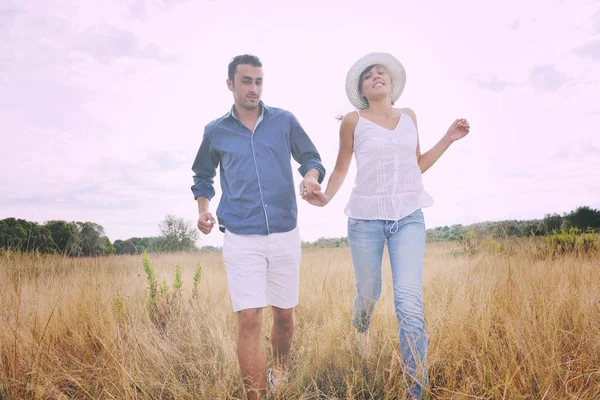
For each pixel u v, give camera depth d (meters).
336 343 3.03
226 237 2.58
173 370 2.79
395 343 2.93
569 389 2.17
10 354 2.79
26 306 3.67
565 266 4.43
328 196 3.07
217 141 2.78
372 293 2.92
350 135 2.99
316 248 9.72
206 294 4.87
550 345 2.52
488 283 3.50
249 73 2.64
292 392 2.47
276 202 2.60
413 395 2.22
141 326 3.49
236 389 2.55
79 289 4.22
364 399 2.48
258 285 2.45
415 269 2.53
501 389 2.21
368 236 2.83
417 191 2.75
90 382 2.74
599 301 3.18
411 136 2.84
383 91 2.91
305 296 4.35
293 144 2.89
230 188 2.66
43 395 2.58
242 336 2.35
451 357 2.59
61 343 3.19
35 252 5.57
